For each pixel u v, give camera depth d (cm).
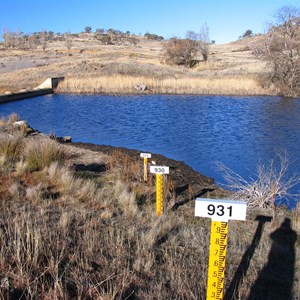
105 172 1162
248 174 1464
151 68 5581
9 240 532
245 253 647
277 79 4431
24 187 859
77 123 2667
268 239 723
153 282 504
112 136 2228
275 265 615
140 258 553
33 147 1147
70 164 1187
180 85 4575
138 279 504
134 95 4272
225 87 4444
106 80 4762
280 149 1889
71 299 432
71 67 5653
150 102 3734
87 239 590
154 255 590
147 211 833
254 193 1000
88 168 1191
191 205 950
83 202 827
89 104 3634
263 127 2459
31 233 538
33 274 468
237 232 747
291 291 535
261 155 1770
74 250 540
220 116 2909
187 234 687
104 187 982
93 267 516
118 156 1437
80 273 488
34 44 11356
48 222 656
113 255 564
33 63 7125
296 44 4291
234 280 550
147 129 2434
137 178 1122
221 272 409
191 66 6294
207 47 6669
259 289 534
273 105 3456
